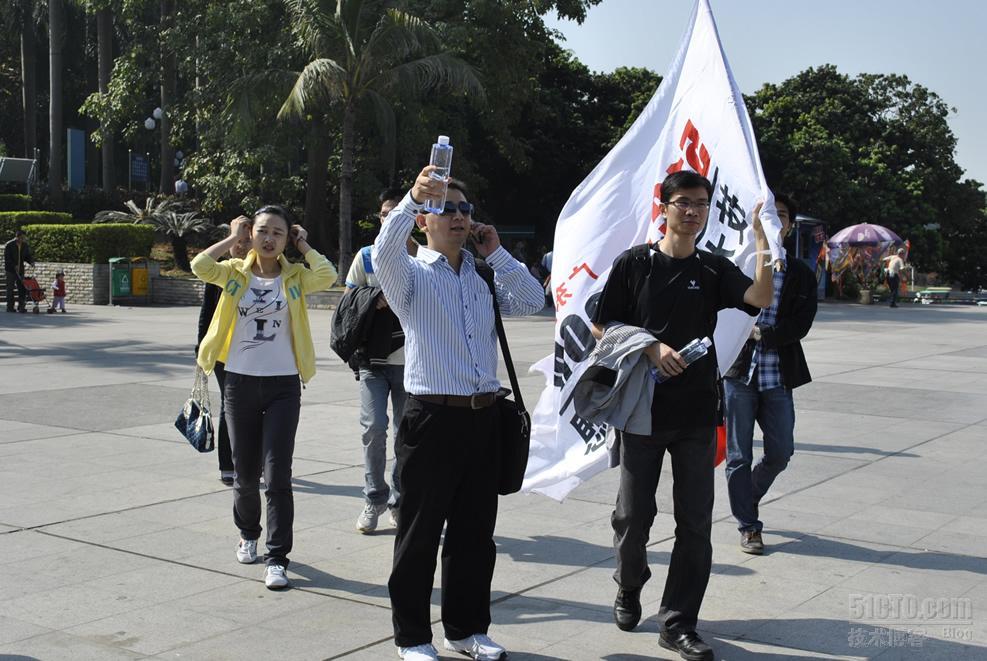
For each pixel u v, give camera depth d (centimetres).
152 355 1502
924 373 1367
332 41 2556
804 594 489
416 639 401
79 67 4525
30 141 4112
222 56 2838
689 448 415
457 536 414
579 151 3894
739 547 567
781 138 4009
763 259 416
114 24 3894
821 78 4388
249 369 510
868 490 701
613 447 479
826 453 827
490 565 415
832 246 3497
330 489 696
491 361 416
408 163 3048
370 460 588
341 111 2819
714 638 434
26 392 1125
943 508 652
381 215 601
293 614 457
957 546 569
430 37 2552
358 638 429
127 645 418
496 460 414
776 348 552
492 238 440
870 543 575
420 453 401
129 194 3816
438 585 509
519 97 3091
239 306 512
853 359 1546
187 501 654
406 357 413
